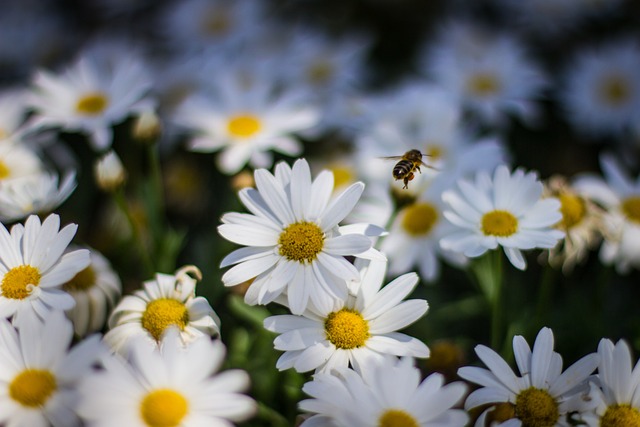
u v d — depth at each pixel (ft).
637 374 1.05
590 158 1.77
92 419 0.99
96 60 1.87
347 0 2.21
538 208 1.18
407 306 1.09
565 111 1.86
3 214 1.22
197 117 1.50
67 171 1.56
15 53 2.14
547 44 2.07
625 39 1.93
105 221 1.53
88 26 2.25
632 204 1.34
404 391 1.02
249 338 1.33
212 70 1.77
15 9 2.26
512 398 1.05
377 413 1.01
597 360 1.06
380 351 1.07
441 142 1.46
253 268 1.08
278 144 1.48
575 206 1.28
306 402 1.01
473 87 1.70
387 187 1.39
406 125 1.56
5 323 1.04
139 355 1.01
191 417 1.00
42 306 1.08
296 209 1.11
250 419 1.23
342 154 1.61
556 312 1.40
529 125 1.80
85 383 0.99
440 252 1.36
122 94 1.48
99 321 1.22
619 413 1.03
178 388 1.01
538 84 1.73
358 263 1.11
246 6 2.05
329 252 1.08
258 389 1.26
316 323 1.08
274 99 1.72
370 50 2.07
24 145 1.43
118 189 1.29
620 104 1.78
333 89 1.77
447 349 1.23
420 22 2.16
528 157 1.77
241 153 1.47
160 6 2.25
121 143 1.69
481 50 1.80
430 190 1.37
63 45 2.16
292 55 1.85
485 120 1.66
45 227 1.11
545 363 1.06
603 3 2.07
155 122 1.37
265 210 1.12
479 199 1.19
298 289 1.07
